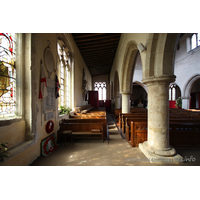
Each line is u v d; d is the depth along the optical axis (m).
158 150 3.71
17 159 3.01
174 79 3.59
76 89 9.39
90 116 6.98
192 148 4.53
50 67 4.91
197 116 8.01
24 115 3.50
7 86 3.03
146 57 3.88
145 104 25.05
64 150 4.51
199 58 11.52
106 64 16.11
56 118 5.46
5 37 2.97
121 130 7.56
